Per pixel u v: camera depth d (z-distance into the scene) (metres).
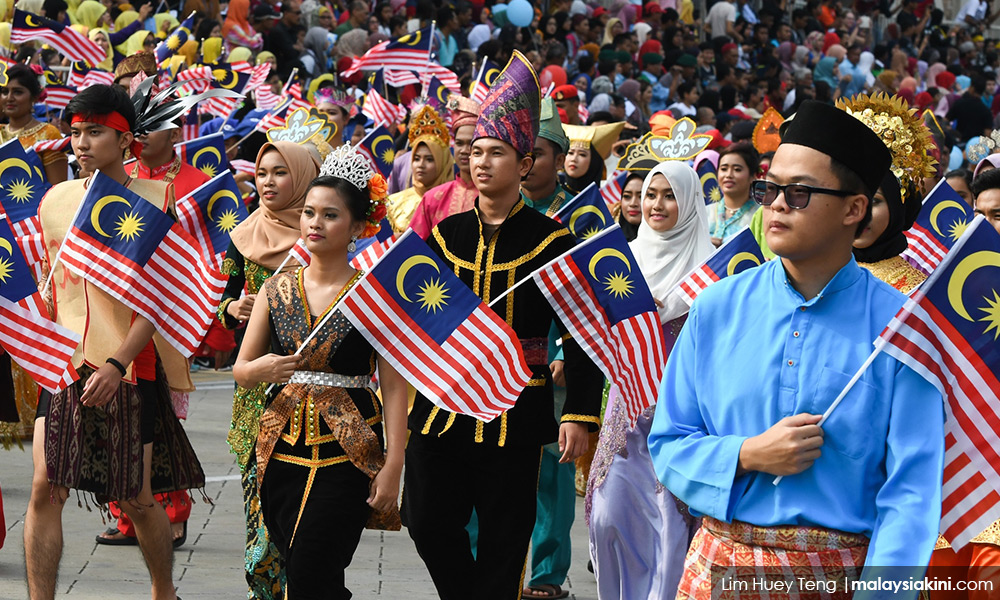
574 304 11.23
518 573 10.81
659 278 13.77
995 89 60.06
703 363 7.29
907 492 6.73
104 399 11.10
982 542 9.52
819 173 6.93
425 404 10.95
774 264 7.32
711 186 22.45
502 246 11.27
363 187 10.33
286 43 36.00
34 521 11.27
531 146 11.31
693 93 44.91
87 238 11.70
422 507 10.90
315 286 10.31
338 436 9.89
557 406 14.45
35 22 26.89
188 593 12.59
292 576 9.88
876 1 62.09
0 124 20.31
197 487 12.26
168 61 27.25
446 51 39.62
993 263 7.05
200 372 28.30
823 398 6.91
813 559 6.85
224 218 13.31
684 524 11.82
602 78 40.81
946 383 7.03
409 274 10.35
